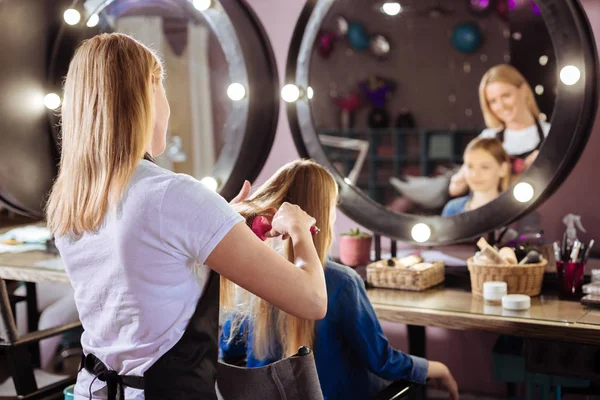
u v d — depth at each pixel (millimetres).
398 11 2127
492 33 1960
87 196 975
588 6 1769
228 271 948
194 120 2297
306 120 1944
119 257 961
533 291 1621
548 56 1849
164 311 964
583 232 1835
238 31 1999
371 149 2156
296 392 1083
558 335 1406
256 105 2045
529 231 1849
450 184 2033
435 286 1767
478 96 1986
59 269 1917
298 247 1014
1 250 2172
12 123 2051
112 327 997
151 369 975
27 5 2064
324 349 1466
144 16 2227
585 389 1619
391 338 2195
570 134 1613
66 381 1904
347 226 2182
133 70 978
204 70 2248
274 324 1397
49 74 2133
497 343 1906
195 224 934
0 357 2088
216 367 1021
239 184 2088
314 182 1426
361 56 2146
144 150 985
